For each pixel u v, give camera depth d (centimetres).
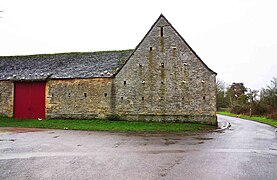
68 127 1942
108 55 2739
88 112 2403
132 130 1825
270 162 926
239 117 4372
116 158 955
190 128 1997
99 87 2398
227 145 1276
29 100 2594
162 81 2300
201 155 1021
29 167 832
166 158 959
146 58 2344
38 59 2953
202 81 2258
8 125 2073
